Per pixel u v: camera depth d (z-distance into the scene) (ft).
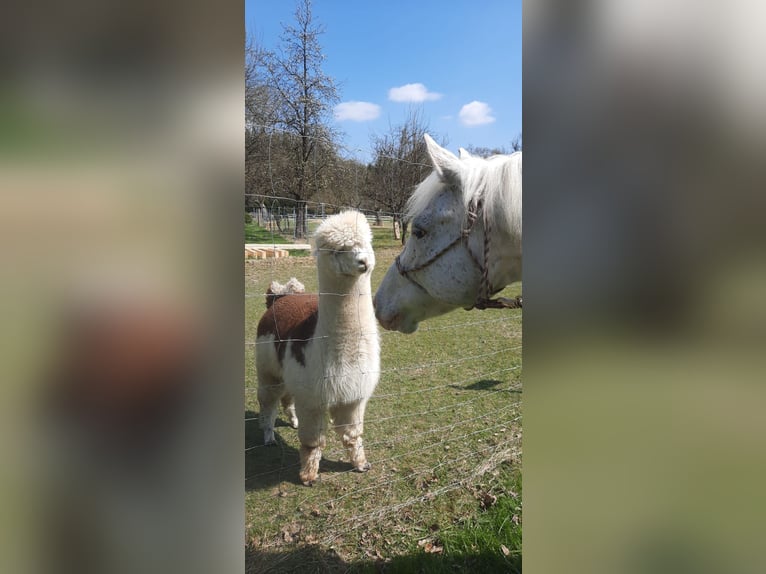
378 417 11.11
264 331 10.00
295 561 6.97
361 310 8.29
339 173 37.42
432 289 7.61
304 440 8.67
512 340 17.04
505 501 7.97
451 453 9.59
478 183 6.93
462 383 13.05
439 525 7.63
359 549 7.23
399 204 35.68
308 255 25.61
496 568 6.74
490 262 6.99
